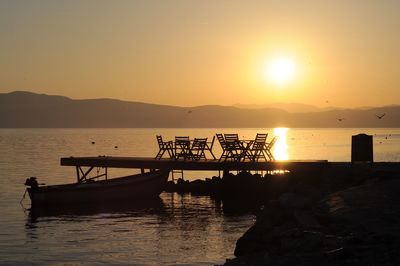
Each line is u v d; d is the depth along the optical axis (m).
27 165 76.31
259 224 17.66
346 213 17.58
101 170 69.12
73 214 32.38
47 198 35.00
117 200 37.41
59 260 20.61
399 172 29.09
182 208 34.59
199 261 19.91
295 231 15.29
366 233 14.54
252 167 37.47
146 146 137.12
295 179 36.03
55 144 153.75
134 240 24.17
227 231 26.23
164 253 21.38
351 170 30.78
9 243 23.86
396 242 13.44
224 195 40.75
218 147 137.62
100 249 22.38
